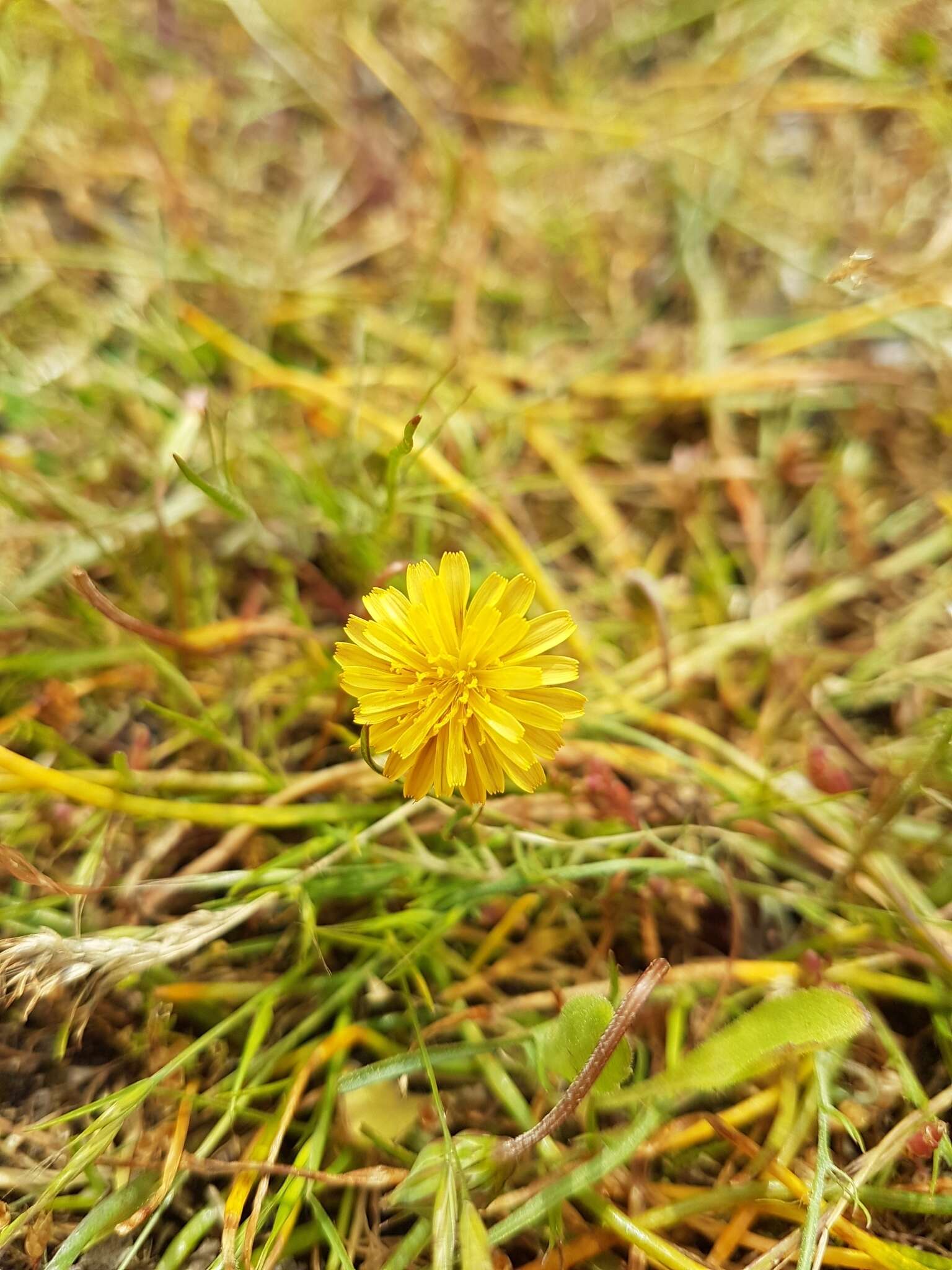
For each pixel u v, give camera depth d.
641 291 0.16
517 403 0.14
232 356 0.13
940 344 0.14
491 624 0.08
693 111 0.16
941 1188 0.09
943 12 0.14
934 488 0.14
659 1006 0.10
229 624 0.11
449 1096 0.09
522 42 0.17
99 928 0.10
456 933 0.10
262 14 0.16
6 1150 0.09
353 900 0.10
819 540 0.13
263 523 0.13
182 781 0.10
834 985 0.09
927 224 0.15
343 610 0.12
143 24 0.17
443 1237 0.07
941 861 0.11
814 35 0.16
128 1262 0.08
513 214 0.16
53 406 0.13
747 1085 0.09
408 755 0.08
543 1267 0.08
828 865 0.10
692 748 0.12
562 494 0.14
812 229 0.15
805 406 0.14
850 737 0.11
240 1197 0.08
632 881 0.10
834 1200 0.09
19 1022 0.09
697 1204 0.08
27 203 0.15
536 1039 0.09
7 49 0.15
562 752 0.11
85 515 0.12
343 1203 0.09
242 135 0.16
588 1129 0.09
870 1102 0.09
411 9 0.17
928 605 0.12
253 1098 0.09
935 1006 0.10
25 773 0.09
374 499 0.11
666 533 0.14
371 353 0.14
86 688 0.11
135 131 0.14
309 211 0.15
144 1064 0.09
